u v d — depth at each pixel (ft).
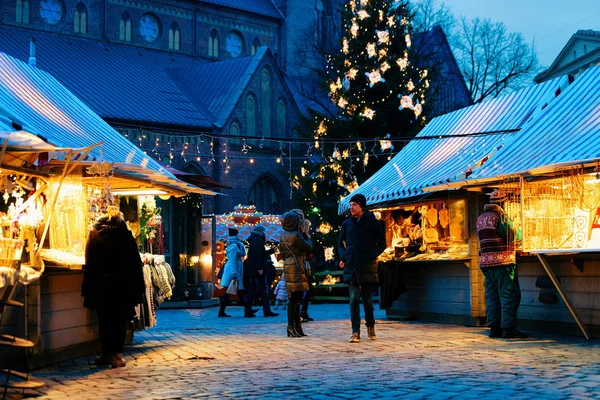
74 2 177.47
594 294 37.76
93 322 36.37
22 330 29.22
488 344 35.06
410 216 54.75
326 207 120.06
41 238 29.07
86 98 154.51
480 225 38.50
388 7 114.83
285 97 183.01
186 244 84.17
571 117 39.63
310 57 211.00
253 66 177.88
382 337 40.01
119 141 42.22
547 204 37.50
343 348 35.12
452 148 51.21
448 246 48.55
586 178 35.83
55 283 31.81
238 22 207.82
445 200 48.78
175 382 25.49
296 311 42.16
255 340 40.29
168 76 181.47
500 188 40.83
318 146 111.34
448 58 189.67
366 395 21.70
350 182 113.80
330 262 122.72
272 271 77.10
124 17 184.75
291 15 216.74
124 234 30.96
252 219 106.42
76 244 33.86
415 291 52.75
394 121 114.32
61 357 32.45
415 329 44.78
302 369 27.99
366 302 38.81
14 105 33.99
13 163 27.76
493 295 38.63
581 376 24.09
